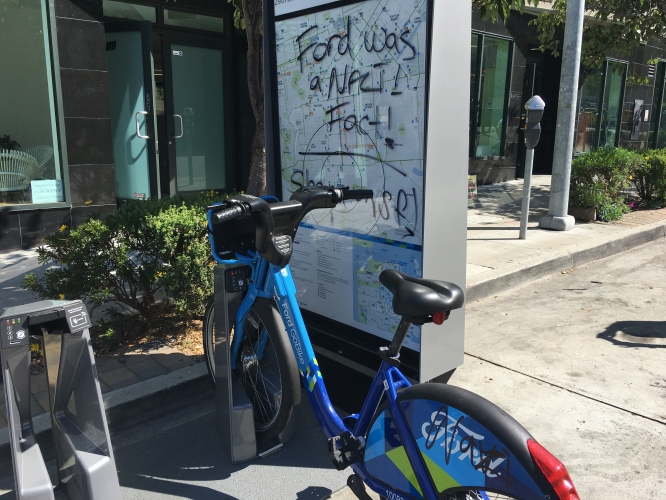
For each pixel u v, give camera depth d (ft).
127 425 11.08
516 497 5.53
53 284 12.75
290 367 8.98
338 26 10.79
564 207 26.30
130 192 27.02
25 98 22.02
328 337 12.34
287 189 12.85
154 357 12.89
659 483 9.16
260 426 10.27
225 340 9.37
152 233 13.06
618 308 17.47
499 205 32.68
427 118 9.27
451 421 6.18
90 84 23.15
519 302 18.24
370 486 7.50
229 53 30.48
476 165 39.86
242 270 9.29
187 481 9.34
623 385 12.47
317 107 11.64
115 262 12.80
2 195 22.04
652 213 30.71
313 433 10.80
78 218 23.58
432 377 10.40
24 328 6.86
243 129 31.99
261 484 9.26
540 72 48.06
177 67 28.84
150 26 24.84
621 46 30.27
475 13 36.14
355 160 11.03
